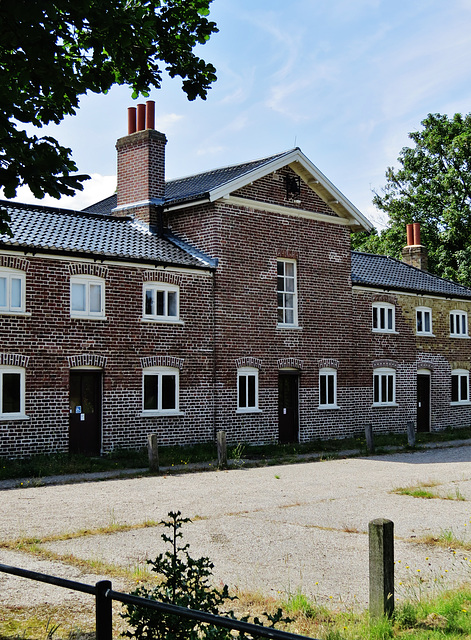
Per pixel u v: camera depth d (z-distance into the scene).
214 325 22.73
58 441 18.89
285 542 10.38
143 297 21.02
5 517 11.98
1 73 6.06
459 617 6.98
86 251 19.50
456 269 44.12
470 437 28.89
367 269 30.83
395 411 29.38
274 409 24.27
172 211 24.30
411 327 30.39
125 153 25.28
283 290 25.12
